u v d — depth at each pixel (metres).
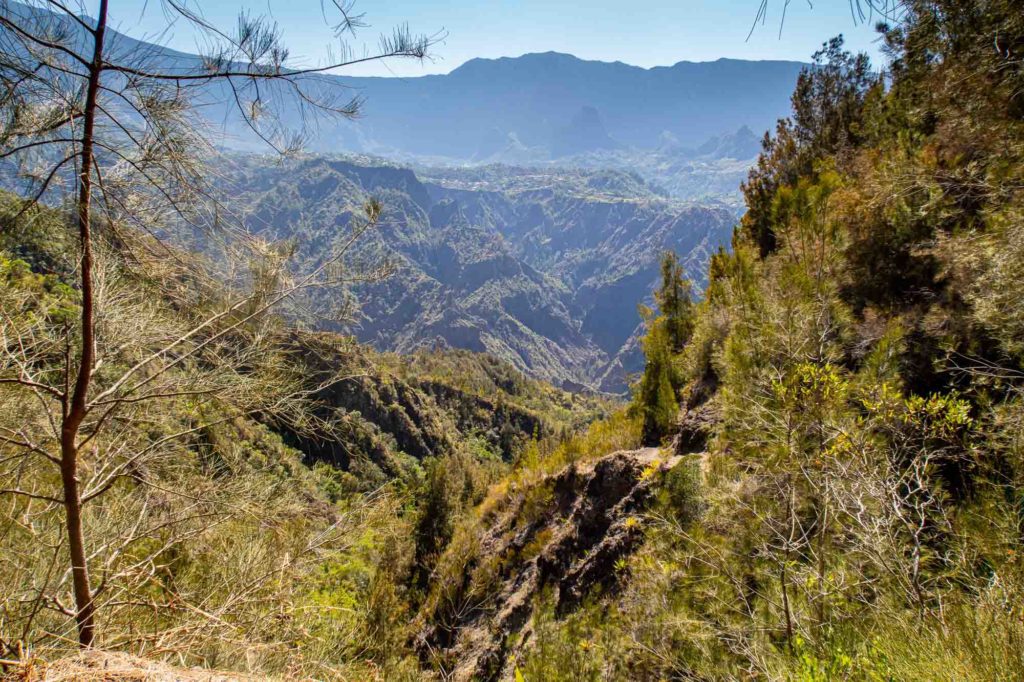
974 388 4.18
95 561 3.56
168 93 2.71
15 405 3.30
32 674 2.04
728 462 4.61
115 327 3.35
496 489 13.87
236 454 3.83
